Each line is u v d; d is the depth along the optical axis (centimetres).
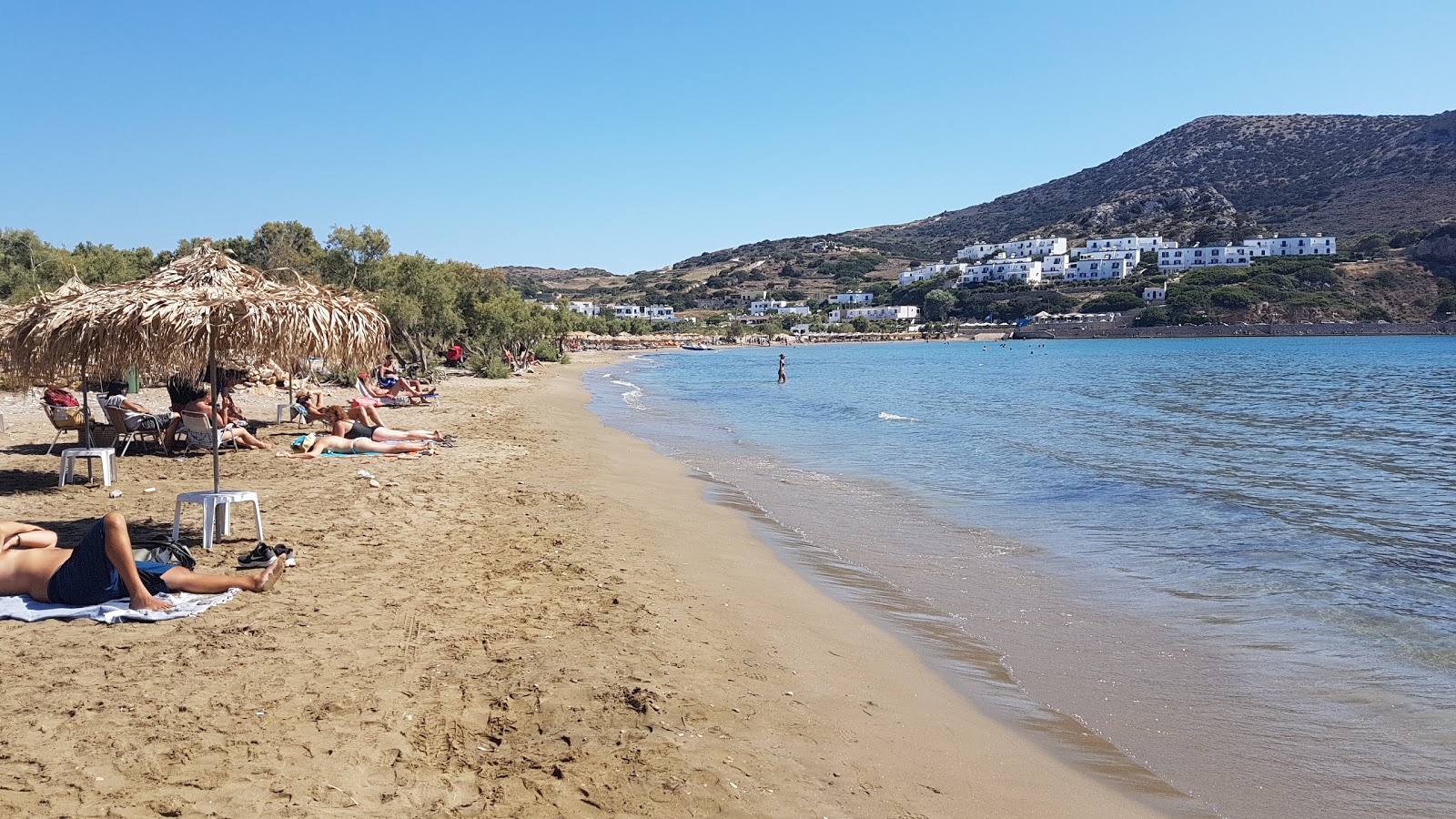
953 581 923
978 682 645
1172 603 846
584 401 3412
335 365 887
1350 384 4291
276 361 843
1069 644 731
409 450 1552
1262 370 5600
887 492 1445
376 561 820
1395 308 13925
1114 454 1928
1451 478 1612
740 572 913
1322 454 1936
